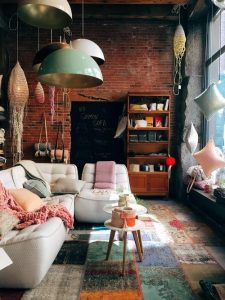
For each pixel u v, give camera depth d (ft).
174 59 22.04
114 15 20.68
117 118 23.12
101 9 20.51
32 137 22.03
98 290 8.18
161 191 20.99
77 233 13.05
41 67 7.16
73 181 15.10
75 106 23.09
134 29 22.21
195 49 20.44
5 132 21.38
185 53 20.66
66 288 8.26
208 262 10.16
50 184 15.75
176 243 11.99
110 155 23.29
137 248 10.07
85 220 14.33
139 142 21.12
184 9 20.58
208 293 7.70
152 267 9.68
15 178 13.44
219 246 11.72
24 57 21.91
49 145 21.44
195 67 20.44
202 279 8.91
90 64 7.20
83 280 8.73
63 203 12.55
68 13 8.49
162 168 21.30
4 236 8.54
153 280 8.80
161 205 19.15
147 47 22.21
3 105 20.44
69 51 7.16
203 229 13.94
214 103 15.26
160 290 8.25
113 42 22.16
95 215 14.17
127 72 22.22
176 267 9.72
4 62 20.38
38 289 8.18
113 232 10.13
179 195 20.72
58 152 21.08
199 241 12.27
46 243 8.13
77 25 22.07
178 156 21.22
